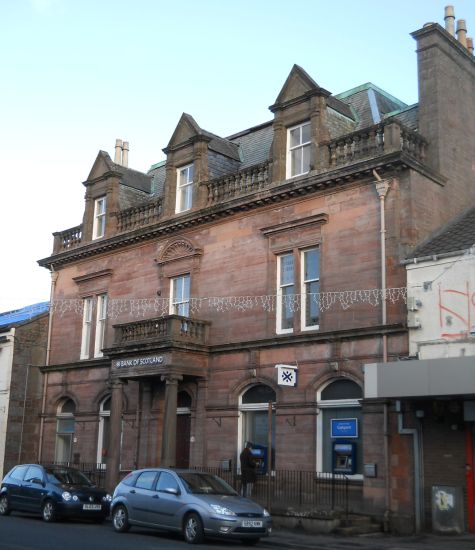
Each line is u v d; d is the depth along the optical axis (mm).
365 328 21047
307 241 23562
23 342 33406
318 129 24031
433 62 23562
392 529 19078
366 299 21500
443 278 19641
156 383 27656
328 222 23109
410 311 20078
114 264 31281
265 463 23438
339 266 22484
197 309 26703
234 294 25578
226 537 15773
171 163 29266
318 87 24234
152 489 17266
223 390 25047
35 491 20688
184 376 25688
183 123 29172
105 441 29797
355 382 21406
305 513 19359
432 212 21906
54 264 34531
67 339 33031
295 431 22547
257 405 24156
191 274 27312
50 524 19375
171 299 28234
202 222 27250
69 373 32281
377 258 21531
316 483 21641
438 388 17500
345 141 23219
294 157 25141
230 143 29828
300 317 23359
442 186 22641
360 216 22266
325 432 22094
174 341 24625
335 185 22953
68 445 31984
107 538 16172
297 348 23031
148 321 25844
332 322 22266
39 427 33062
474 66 25656
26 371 33250
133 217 30953
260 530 15836
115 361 26969
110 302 30875
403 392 18109
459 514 18391
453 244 20203
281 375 21484
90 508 19984
